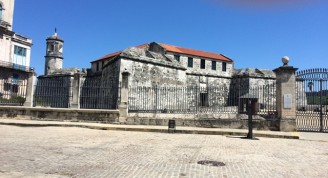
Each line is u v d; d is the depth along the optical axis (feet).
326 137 50.49
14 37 161.17
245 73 154.20
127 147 35.24
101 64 168.96
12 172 21.30
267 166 26.73
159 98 85.92
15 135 40.88
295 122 57.21
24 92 74.79
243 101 62.80
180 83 119.55
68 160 26.30
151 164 25.81
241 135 52.90
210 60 162.09
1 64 149.28
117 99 78.23
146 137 46.32
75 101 69.00
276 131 57.16
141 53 111.45
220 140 45.11
